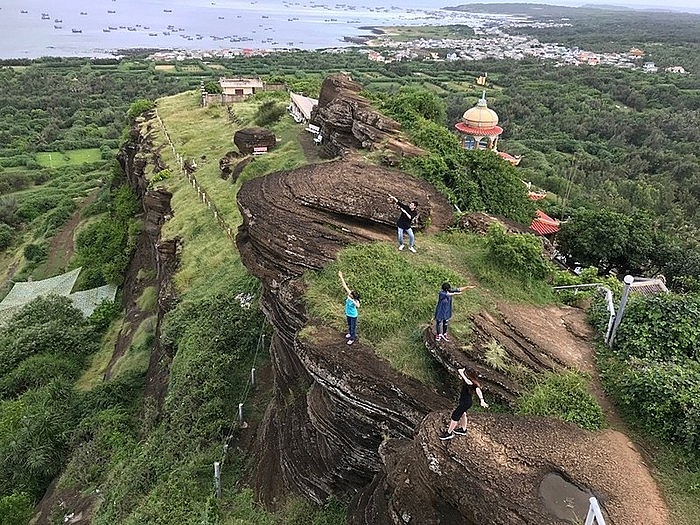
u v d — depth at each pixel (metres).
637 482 9.20
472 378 11.36
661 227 44.25
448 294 11.67
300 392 15.79
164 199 36.66
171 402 21.08
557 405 10.88
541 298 15.28
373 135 26.55
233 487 17.02
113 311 35.94
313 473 14.06
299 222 16.02
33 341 32.19
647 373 11.24
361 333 12.84
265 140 36.34
